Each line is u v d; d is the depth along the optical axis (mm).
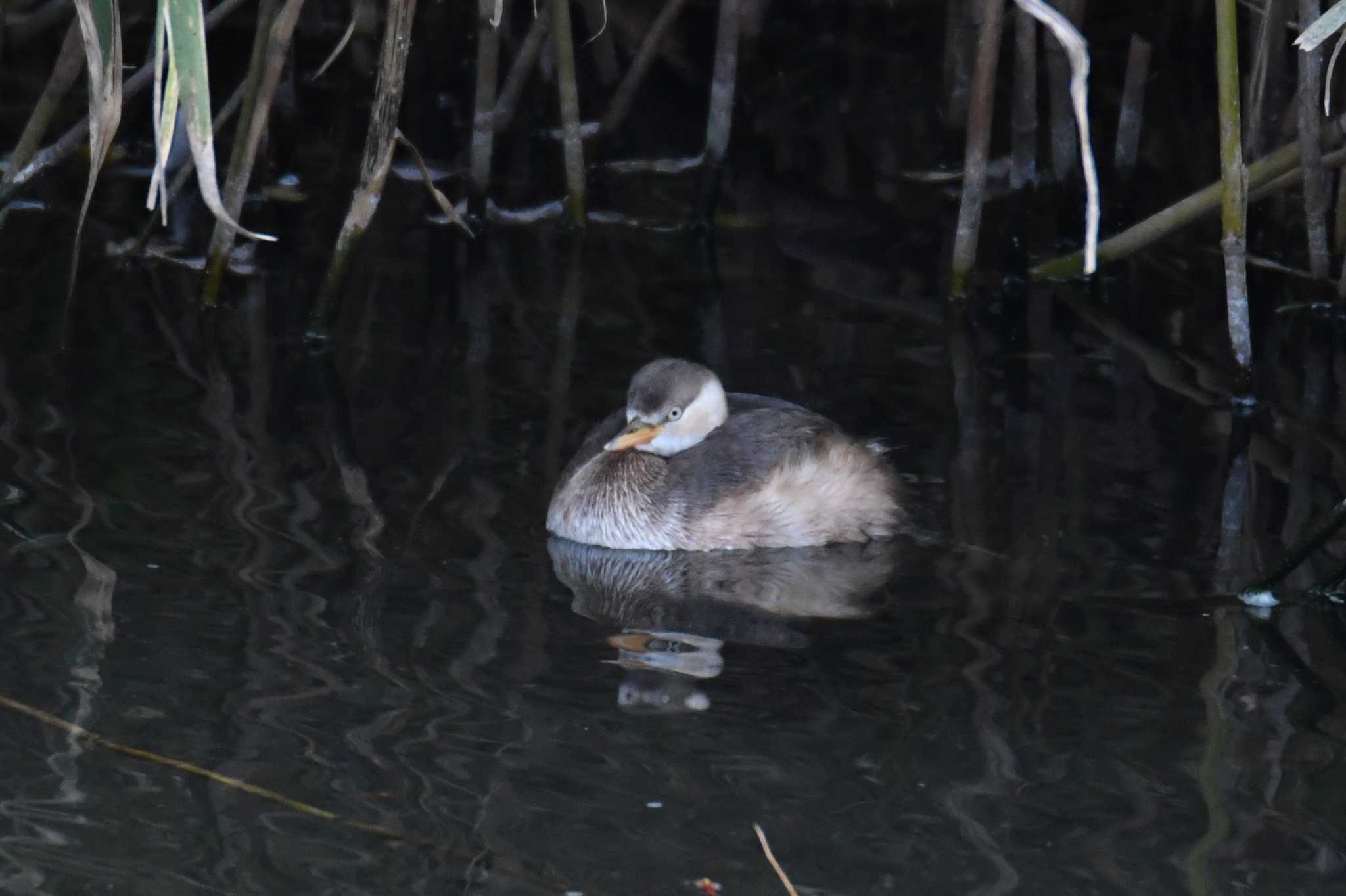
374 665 8898
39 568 9727
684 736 8320
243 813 7543
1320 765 8180
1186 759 8227
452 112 19531
